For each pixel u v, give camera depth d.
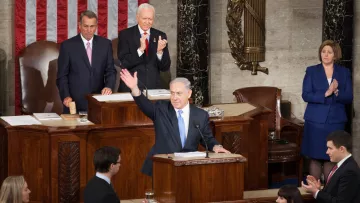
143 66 30.36
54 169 26.59
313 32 38.09
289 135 35.81
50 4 35.62
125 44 30.44
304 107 38.34
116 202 21.66
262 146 29.92
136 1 36.66
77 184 26.81
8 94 35.94
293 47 38.06
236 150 28.53
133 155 27.69
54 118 28.33
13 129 27.02
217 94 37.81
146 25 29.67
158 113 23.80
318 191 22.36
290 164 35.38
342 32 36.44
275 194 24.06
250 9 37.09
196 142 23.77
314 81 30.28
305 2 37.91
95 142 27.11
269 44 37.91
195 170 20.62
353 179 22.11
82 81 30.58
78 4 35.94
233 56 37.53
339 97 30.05
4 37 35.72
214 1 37.22
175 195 20.45
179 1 35.69
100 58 30.77
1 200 19.72
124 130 27.41
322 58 30.11
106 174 21.89
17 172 27.22
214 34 37.41
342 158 22.59
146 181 27.97
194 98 36.16
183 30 35.75
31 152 26.97
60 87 30.33
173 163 20.39
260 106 30.72
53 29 35.75
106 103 27.06
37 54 34.50
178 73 36.16
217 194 20.97
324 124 30.05
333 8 36.41
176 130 23.61
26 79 34.28
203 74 36.19
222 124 28.17
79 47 30.58
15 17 35.31
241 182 21.23
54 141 26.42
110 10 36.38
